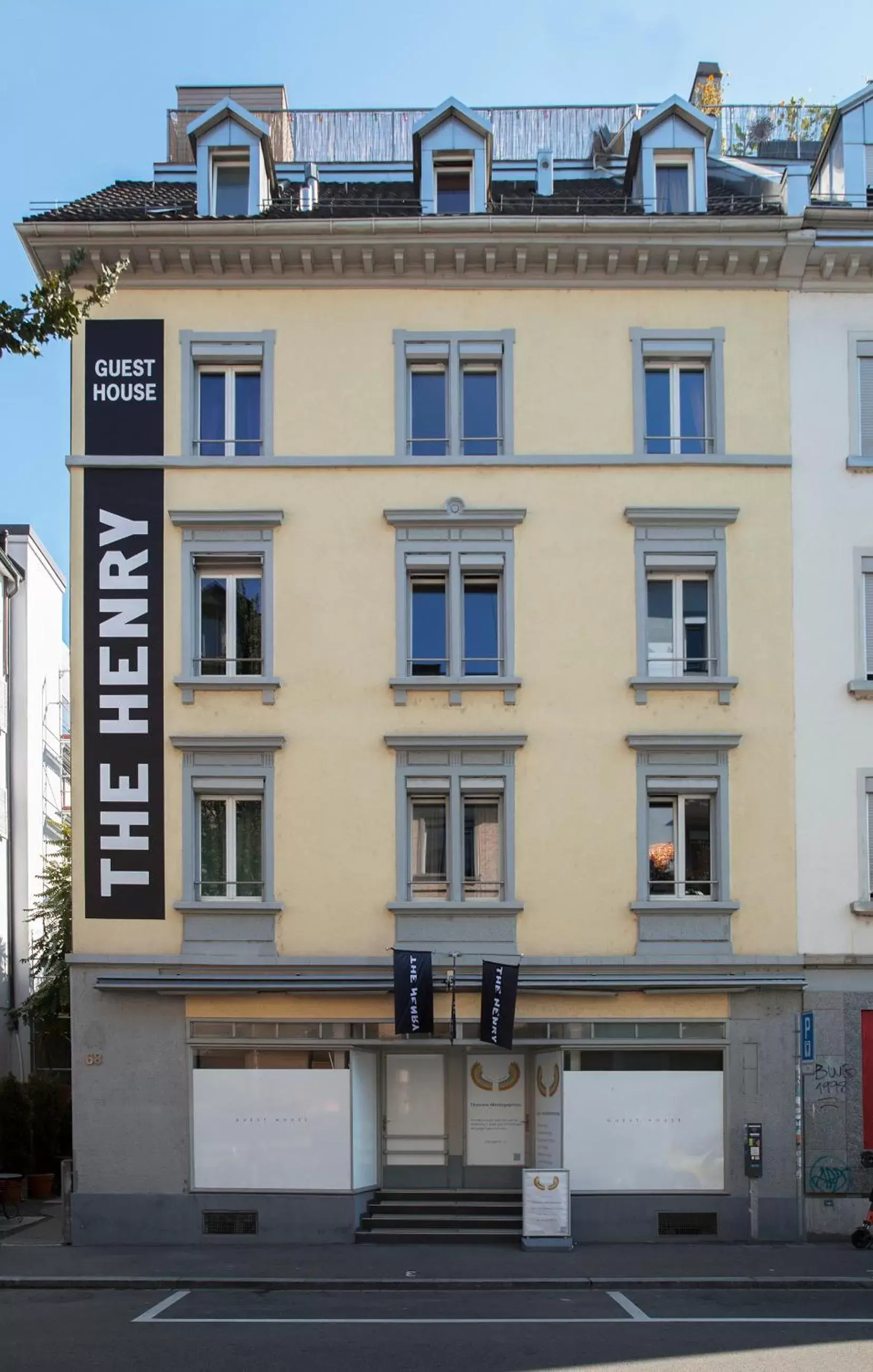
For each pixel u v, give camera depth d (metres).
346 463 20.92
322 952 20.22
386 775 20.50
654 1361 12.61
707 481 21.11
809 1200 19.91
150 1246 19.56
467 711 20.64
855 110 22.97
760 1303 15.57
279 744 20.39
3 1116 26.36
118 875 20.39
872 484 21.23
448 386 21.22
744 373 21.31
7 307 12.66
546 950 20.25
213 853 20.64
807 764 20.72
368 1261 18.06
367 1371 12.20
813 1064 20.16
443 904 20.20
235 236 20.75
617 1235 19.83
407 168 27.83
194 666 20.78
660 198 22.41
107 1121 20.03
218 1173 19.94
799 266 21.23
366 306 21.33
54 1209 24.62
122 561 20.89
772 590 20.98
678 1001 20.22
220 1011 20.14
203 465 20.98
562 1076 20.16
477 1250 18.91
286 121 29.92
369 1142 20.50
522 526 20.92
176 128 29.72
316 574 20.84
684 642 21.09
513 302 21.36
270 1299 15.86
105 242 20.84
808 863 20.56
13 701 32.31
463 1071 21.19
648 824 20.67
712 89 32.03
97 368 21.19
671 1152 20.03
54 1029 30.28
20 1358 12.66
